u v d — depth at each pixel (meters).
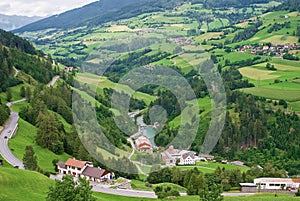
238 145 123.62
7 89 124.12
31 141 88.69
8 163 69.38
